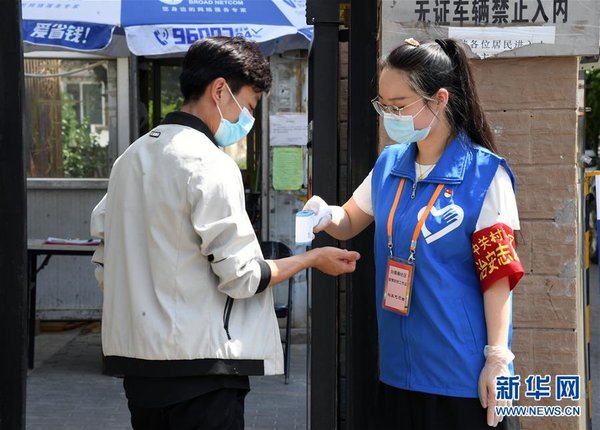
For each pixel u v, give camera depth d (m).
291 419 5.05
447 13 2.73
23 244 2.65
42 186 7.19
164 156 2.23
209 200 2.17
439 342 2.25
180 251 2.20
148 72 7.43
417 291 2.27
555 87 2.75
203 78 2.32
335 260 2.42
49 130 7.26
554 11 2.70
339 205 3.13
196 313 2.20
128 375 2.26
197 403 2.24
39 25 5.37
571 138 2.75
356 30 2.89
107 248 2.33
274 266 2.30
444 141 2.33
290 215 7.18
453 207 2.23
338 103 3.01
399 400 2.35
